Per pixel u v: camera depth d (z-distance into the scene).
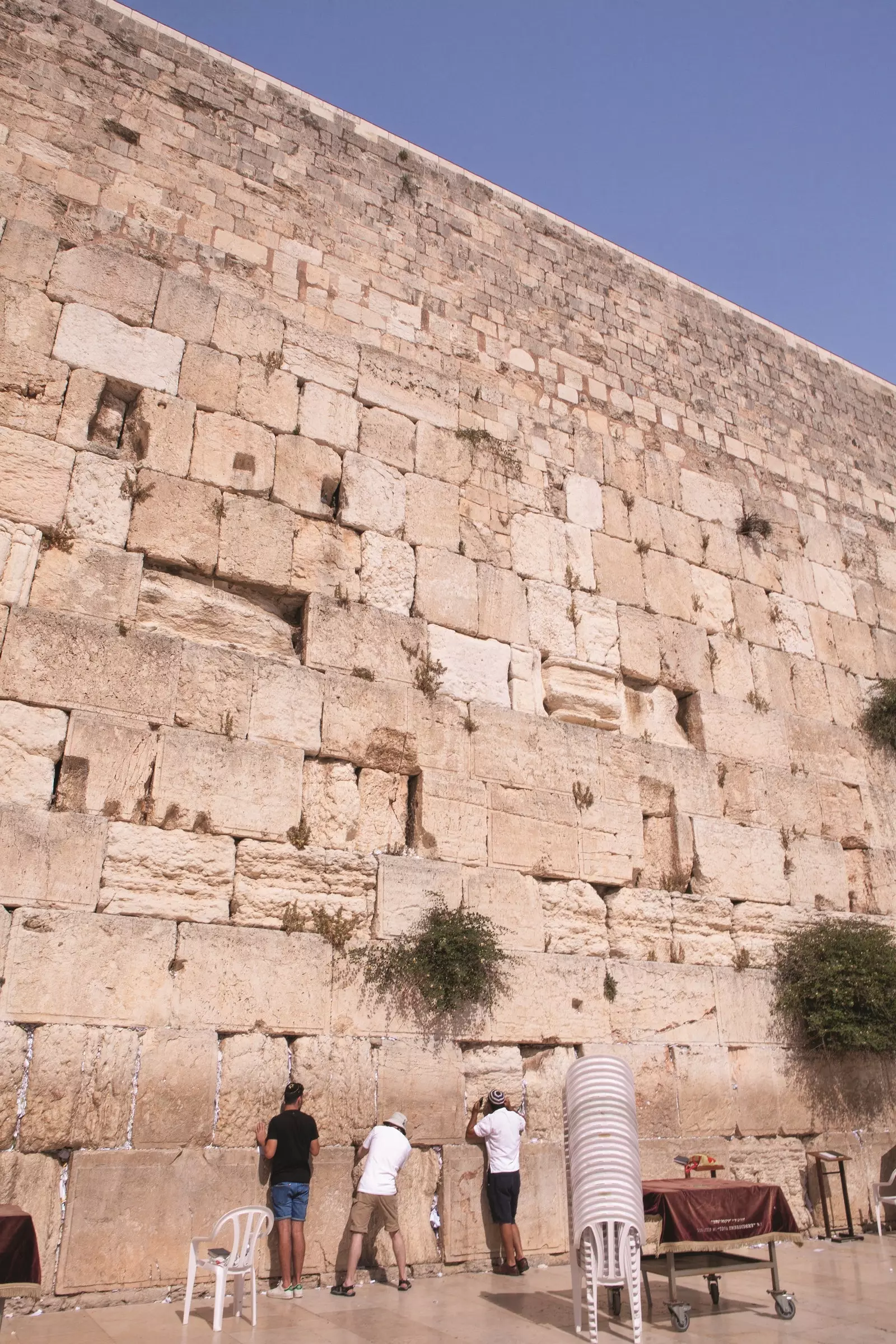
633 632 12.68
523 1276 8.67
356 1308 7.35
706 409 15.26
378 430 11.73
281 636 10.28
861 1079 12.07
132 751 8.86
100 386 10.07
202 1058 8.26
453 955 9.33
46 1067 7.66
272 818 9.31
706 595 13.71
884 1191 11.64
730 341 16.33
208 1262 6.90
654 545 13.48
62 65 11.51
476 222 14.07
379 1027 9.15
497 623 11.60
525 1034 9.91
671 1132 10.43
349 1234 8.37
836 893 12.89
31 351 9.81
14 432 9.42
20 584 8.94
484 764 10.74
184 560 9.86
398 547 11.27
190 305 10.96
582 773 11.38
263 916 8.97
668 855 11.74
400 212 13.36
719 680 13.20
